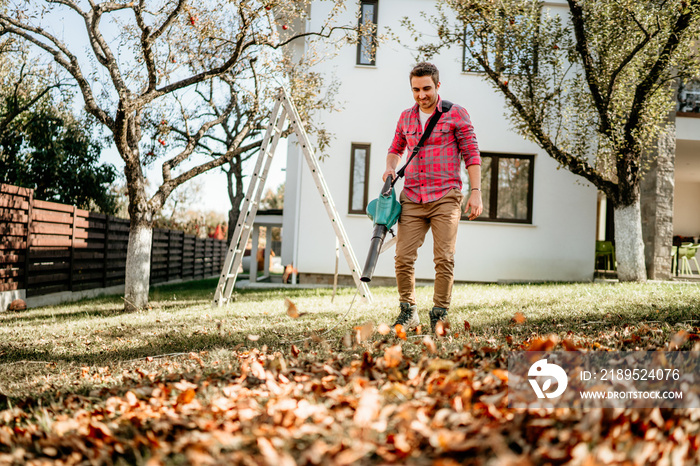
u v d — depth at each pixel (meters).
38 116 14.66
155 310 6.90
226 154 7.85
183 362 3.10
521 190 10.98
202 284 13.98
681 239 14.80
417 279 10.77
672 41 8.21
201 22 7.49
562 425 1.47
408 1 10.93
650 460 1.27
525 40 9.05
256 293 8.79
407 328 3.64
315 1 10.88
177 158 7.70
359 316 4.96
